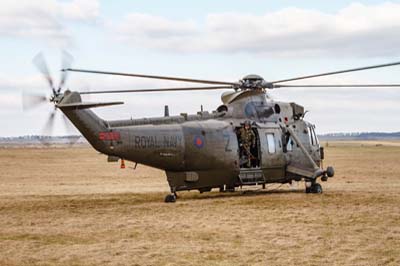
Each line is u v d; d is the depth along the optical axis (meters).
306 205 26.89
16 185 43.62
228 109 32.47
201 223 21.98
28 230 20.81
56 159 96.69
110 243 18.33
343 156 104.88
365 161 83.50
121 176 55.75
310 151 34.62
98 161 89.81
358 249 17.20
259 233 19.78
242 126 32.03
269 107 33.53
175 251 17.09
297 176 33.72
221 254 16.70
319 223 21.72
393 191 34.75
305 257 16.25
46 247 17.80
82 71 26.50
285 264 15.50
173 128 29.61
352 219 22.59
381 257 16.22
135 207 27.05
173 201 29.34
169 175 30.06
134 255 16.62
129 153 28.27
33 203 29.16
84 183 46.25
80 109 26.33
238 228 20.80
